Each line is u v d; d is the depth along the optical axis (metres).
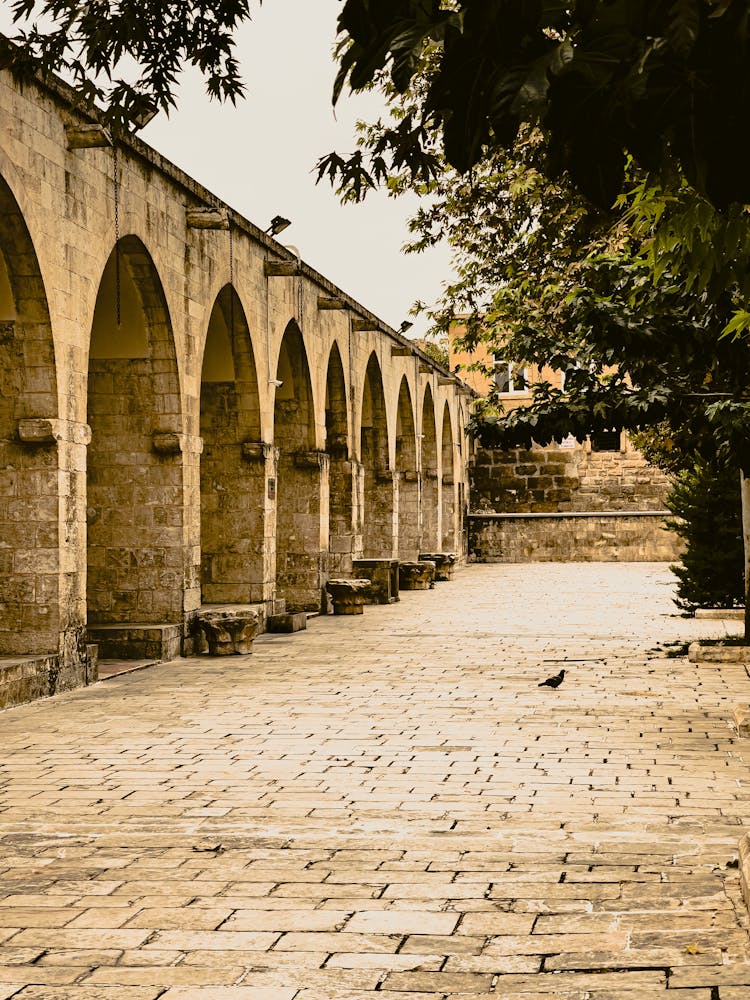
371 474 35.53
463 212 21.33
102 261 15.84
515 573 43.44
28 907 6.27
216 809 8.42
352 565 29.64
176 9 6.55
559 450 52.00
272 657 18.25
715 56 2.55
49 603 14.53
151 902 6.32
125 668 16.61
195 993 5.05
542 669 16.31
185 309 18.75
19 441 14.52
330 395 29.56
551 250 19.97
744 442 13.44
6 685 13.19
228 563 22.31
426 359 40.03
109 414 18.50
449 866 6.88
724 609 24.27
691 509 23.78
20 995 5.05
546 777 9.30
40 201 14.00
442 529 46.06
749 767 9.60
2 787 9.21
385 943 5.61
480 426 14.93
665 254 5.90
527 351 15.33
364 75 2.84
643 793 8.70
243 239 21.61
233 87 6.80
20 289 14.16
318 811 8.31
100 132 14.66
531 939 5.60
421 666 16.84
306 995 5.00
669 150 3.06
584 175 2.78
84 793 8.98
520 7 2.60
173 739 11.25
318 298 26.73
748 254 5.23
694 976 4.97
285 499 26.33
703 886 6.30
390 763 9.97
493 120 2.70
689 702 13.13
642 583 36.28
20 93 13.50
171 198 18.17
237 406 22.30
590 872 6.66
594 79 2.64
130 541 18.53
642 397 14.28
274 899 6.33
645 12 2.55
